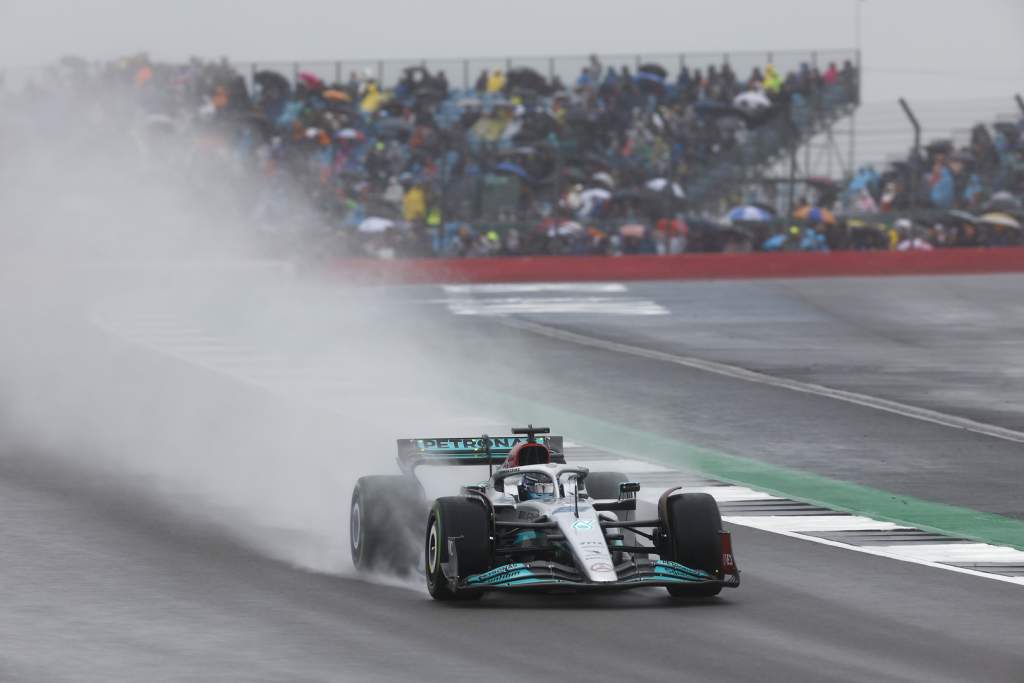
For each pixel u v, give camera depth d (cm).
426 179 17462
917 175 17100
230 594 4203
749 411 8469
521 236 16875
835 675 3325
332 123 18125
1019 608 4088
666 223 16838
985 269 16862
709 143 18475
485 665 3391
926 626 3856
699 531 4038
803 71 19212
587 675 3303
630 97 18588
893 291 15075
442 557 3966
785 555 4866
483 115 18400
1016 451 7306
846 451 7262
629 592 4241
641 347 11294
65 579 4416
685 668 3372
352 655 3491
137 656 3500
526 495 4191
